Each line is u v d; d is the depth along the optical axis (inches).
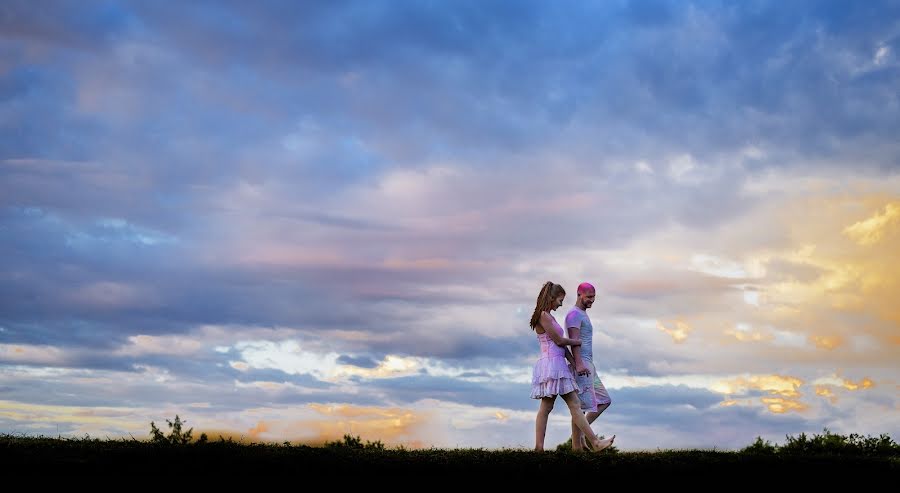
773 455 430.3
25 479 347.9
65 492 339.3
